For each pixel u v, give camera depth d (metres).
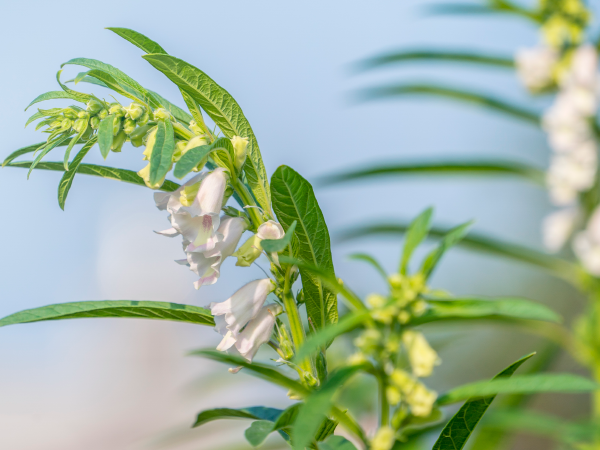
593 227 1.05
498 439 0.94
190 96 0.88
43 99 0.87
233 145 0.87
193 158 0.84
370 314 0.84
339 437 0.86
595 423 0.85
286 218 0.86
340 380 0.83
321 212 0.86
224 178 0.88
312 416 0.81
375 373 0.86
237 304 0.88
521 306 0.84
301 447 0.81
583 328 1.03
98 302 0.87
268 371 0.88
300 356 0.81
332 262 0.87
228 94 0.87
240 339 0.88
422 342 0.86
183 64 0.86
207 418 0.90
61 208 0.88
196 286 0.88
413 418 0.86
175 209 0.87
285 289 0.88
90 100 0.87
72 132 0.87
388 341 0.86
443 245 0.87
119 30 0.88
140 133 0.87
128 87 0.89
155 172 0.85
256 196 0.88
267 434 0.83
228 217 0.88
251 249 0.88
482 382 0.85
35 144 0.88
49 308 0.87
